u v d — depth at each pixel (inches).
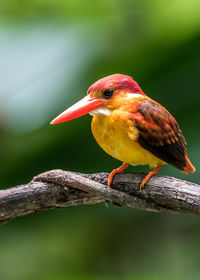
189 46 366.3
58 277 415.2
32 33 417.7
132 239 528.7
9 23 430.9
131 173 271.6
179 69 368.5
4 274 487.2
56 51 400.2
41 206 267.3
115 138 281.7
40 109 367.6
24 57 397.1
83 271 504.4
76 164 354.9
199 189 252.8
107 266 512.4
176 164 292.5
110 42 427.5
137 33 456.1
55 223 484.4
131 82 293.6
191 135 343.9
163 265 506.6
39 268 492.4
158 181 262.1
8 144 366.6
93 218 506.6
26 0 441.7
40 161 356.2
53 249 506.9
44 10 444.1
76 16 447.8
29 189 265.0
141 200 262.2
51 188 264.4
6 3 441.7
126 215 503.2
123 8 466.3
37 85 377.1
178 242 522.6
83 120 356.8
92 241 522.0
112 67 393.1
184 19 438.6
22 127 366.6
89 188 259.8
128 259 517.7
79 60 396.8
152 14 466.3
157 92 366.9
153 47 391.2
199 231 526.0
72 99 371.9
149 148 281.6
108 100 285.9
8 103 370.9
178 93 363.3
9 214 266.8
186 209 253.4
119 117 278.8
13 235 488.7
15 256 498.6
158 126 283.3
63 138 356.2
